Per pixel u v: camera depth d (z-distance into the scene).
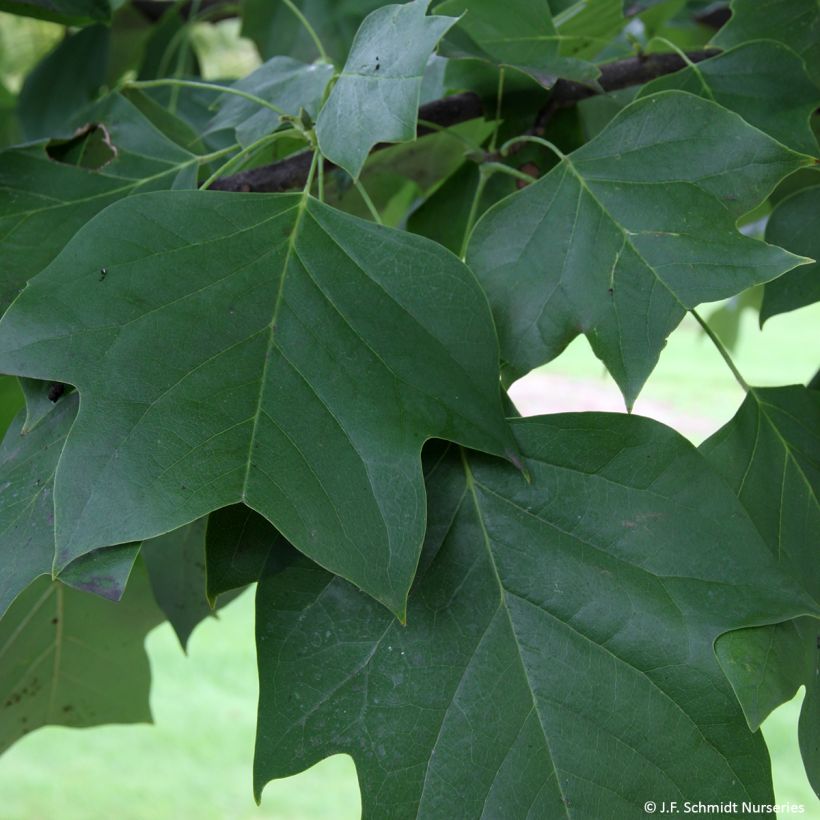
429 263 0.62
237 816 2.11
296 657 0.60
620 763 0.60
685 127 0.65
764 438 0.67
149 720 0.89
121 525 0.56
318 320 0.60
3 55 1.37
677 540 0.62
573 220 0.65
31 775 2.22
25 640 0.85
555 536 0.62
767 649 0.61
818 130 0.74
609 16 0.82
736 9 0.73
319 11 0.94
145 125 0.71
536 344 0.64
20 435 0.63
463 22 0.73
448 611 0.61
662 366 4.23
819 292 0.72
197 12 1.09
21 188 0.68
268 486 0.57
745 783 0.60
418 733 0.60
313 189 0.72
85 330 0.59
